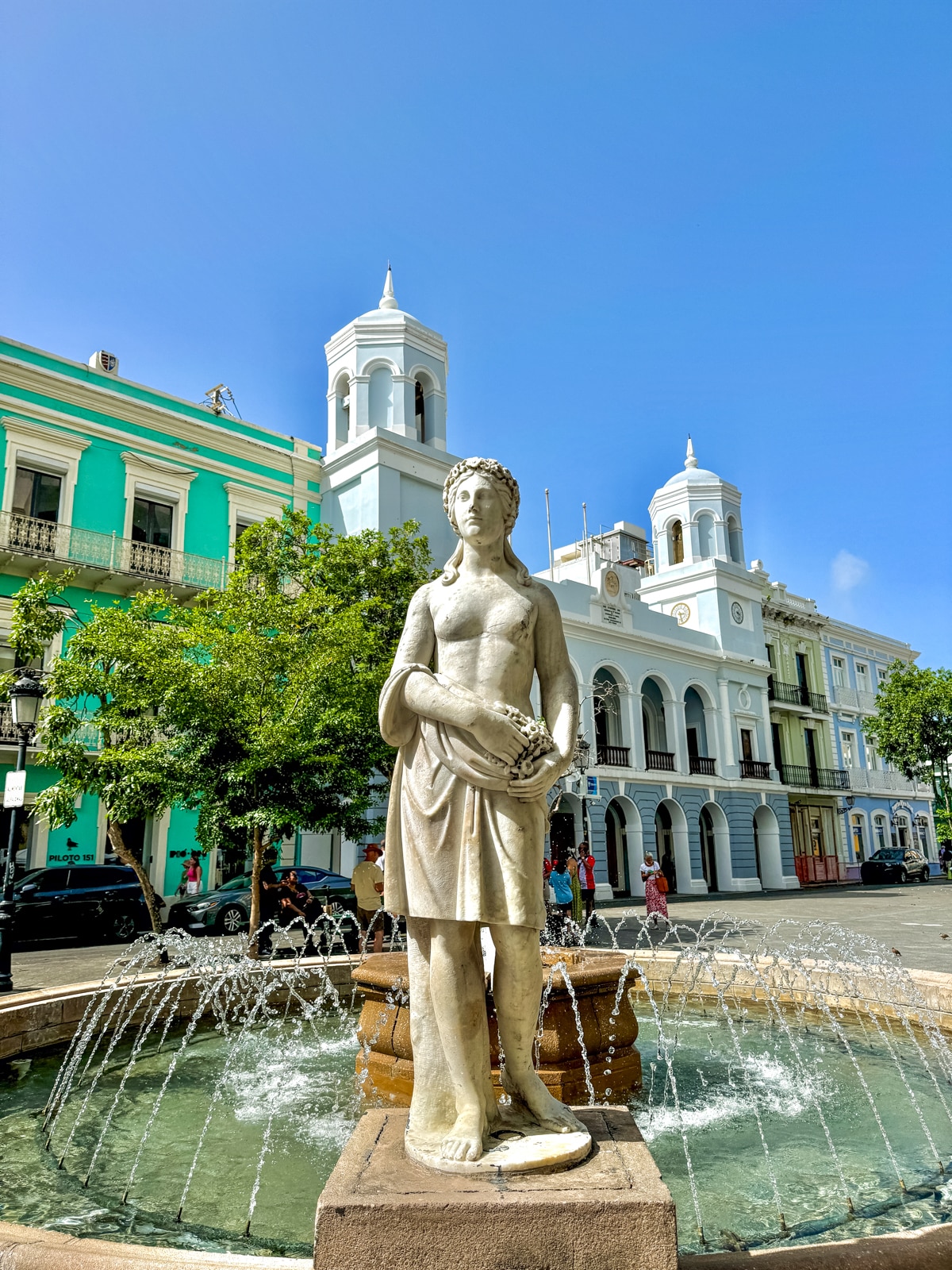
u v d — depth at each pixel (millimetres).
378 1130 2256
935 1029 5082
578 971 4059
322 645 10391
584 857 16312
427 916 2213
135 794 9570
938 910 17266
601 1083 3996
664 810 28547
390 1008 4156
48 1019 5070
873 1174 3162
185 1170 3252
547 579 27000
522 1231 1747
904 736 29266
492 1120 2170
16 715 9438
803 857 33031
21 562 17562
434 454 23297
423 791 2305
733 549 34500
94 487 19234
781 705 33656
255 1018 6109
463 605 2490
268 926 11023
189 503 20859
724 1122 3744
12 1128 3742
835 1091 4207
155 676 9570
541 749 2258
